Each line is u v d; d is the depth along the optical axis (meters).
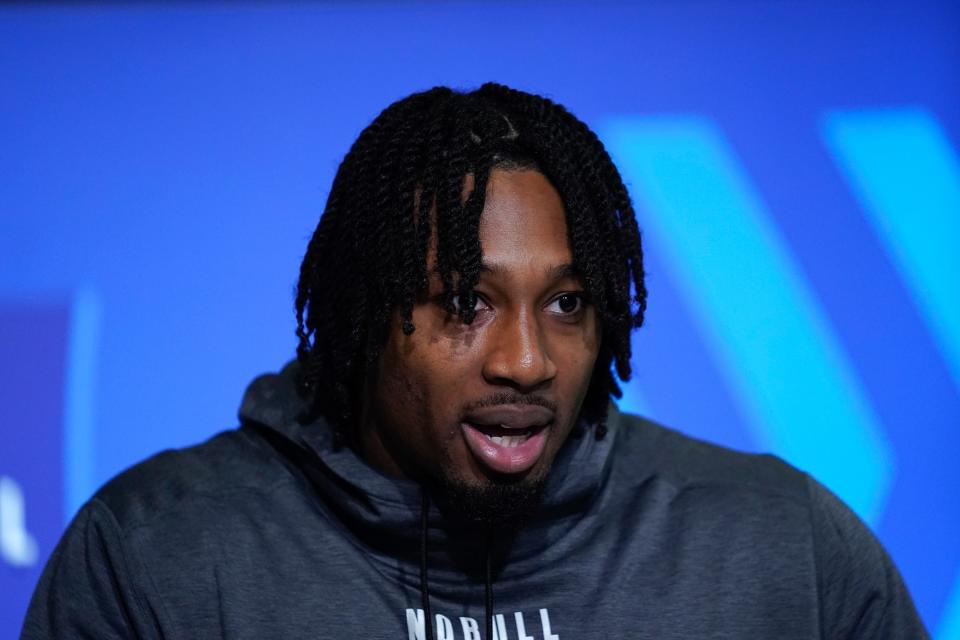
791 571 3.94
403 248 3.40
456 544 3.78
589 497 3.92
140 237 8.10
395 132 3.61
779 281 8.11
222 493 3.94
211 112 8.34
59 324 7.92
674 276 8.08
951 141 8.37
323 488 3.90
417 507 3.76
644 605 3.83
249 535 3.84
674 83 8.48
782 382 7.98
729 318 8.02
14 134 8.16
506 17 8.59
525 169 3.43
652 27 8.56
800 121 8.38
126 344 7.94
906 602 4.14
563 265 3.36
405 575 3.83
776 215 8.23
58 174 8.13
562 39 8.54
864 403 7.98
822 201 8.24
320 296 3.86
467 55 8.55
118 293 8.00
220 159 8.28
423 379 3.43
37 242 8.02
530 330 3.34
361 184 3.61
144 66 8.34
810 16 8.52
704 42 8.52
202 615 3.70
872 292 8.10
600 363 3.90
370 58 8.52
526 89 8.52
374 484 3.76
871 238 8.18
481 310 3.39
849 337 8.05
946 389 8.02
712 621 3.83
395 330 3.48
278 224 8.24
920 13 8.49
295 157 8.34
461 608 3.80
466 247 3.27
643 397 7.92
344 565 3.83
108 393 7.86
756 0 8.51
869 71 8.48
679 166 8.31
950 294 8.13
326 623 3.71
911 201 8.26
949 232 8.22
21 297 7.91
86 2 8.34
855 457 7.94
